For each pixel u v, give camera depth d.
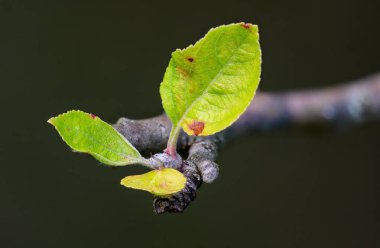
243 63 0.34
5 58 0.70
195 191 0.36
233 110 0.34
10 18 0.72
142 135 0.38
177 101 0.35
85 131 0.34
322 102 0.52
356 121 0.53
